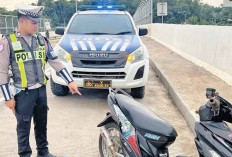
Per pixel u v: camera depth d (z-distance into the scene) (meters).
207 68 9.30
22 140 3.28
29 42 3.06
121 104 3.11
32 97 3.16
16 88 3.08
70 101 6.25
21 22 2.96
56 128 4.74
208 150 2.44
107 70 5.66
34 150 3.97
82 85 5.74
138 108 3.04
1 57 2.92
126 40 6.23
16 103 3.13
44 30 49.59
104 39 6.20
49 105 5.94
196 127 2.61
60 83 6.06
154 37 25.95
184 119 5.33
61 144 4.17
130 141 2.92
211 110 2.49
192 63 10.82
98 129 4.73
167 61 11.41
